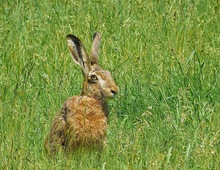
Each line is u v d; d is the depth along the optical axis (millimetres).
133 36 28203
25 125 21766
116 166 19734
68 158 20625
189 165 20016
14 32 29062
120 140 20750
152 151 20453
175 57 25375
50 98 23391
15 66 26125
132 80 24641
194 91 23781
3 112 22359
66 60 26141
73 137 20656
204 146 20500
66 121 20750
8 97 23656
